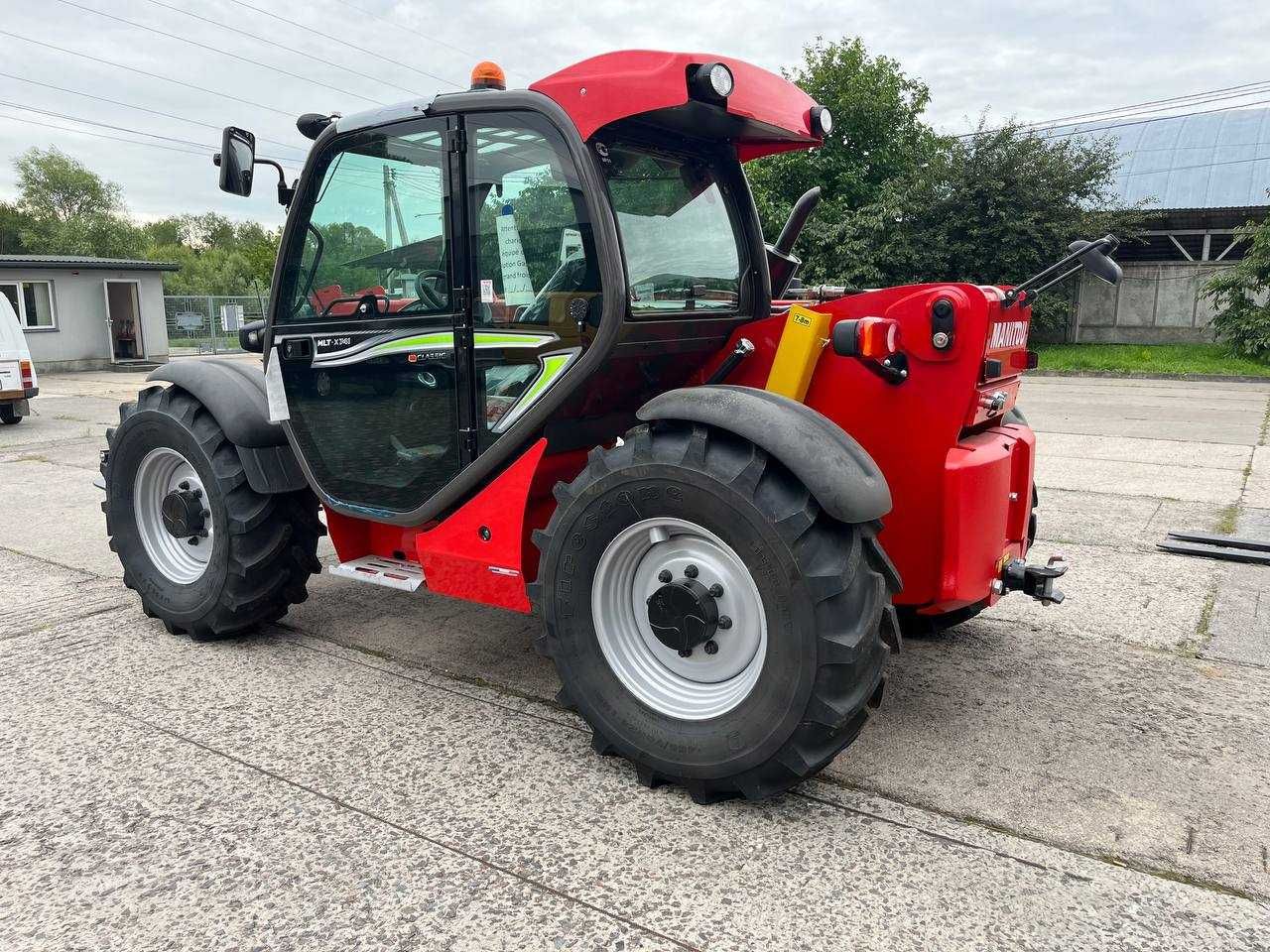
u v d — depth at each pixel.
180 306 23.33
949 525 2.68
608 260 2.52
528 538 2.90
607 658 2.57
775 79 2.89
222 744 2.81
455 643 3.68
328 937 1.94
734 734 2.34
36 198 54.59
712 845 2.27
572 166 2.55
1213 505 6.03
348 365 3.14
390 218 2.97
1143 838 2.30
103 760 2.71
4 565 4.85
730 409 2.34
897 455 2.73
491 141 2.70
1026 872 2.17
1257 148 23.94
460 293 2.82
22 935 1.95
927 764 2.69
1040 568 2.99
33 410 12.53
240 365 3.73
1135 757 2.73
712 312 2.99
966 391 2.59
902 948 1.90
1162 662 3.45
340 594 4.34
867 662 2.29
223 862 2.20
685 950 1.90
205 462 3.46
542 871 2.17
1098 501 6.19
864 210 19.77
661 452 2.41
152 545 3.84
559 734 2.88
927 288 2.61
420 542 3.04
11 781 2.58
